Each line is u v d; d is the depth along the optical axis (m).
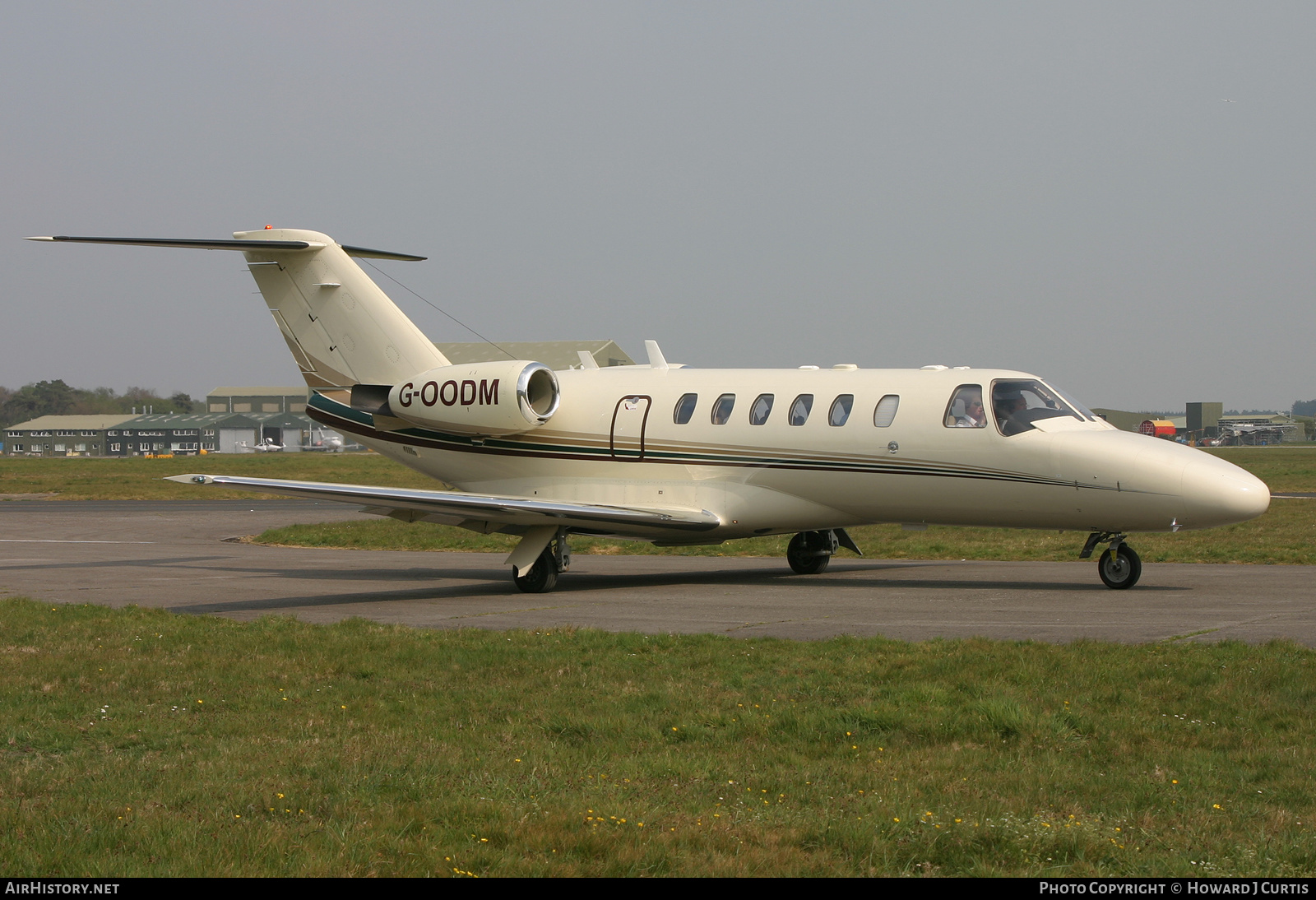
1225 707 16.94
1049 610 28.00
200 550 53.00
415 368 40.84
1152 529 31.77
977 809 12.69
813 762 14.79
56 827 12.16
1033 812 12.65
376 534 57.44
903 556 46.00
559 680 19.78
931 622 26.38
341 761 14.70
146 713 17.75
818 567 39.28
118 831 11.98
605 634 24.09
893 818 12.29
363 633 24.98
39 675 20.45
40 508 85.69
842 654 21.53
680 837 11.80
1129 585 32.47
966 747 15.38
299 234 41.62
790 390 36.44
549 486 39.66
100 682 19.98
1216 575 35.69
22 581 39.06
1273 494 82.44
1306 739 15.36
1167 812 12.62
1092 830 11.84
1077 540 47.38
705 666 20.80
